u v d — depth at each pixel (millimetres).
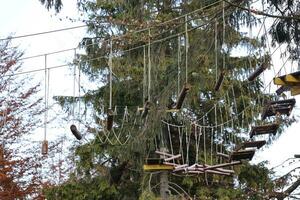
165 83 17984
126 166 21141
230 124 20844
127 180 21672
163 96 17469
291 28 14852
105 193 21125
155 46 16000
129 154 20531
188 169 12938
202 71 18141
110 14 20516
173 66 16953
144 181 20422
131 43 14406
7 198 22297
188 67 15445
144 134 19656
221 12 13969
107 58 19156
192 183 20688
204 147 19922
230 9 14008
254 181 21094
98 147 21062
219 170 13055
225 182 21000
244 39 17141
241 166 20734
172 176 21281
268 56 13984
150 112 18000
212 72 18344
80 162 21391
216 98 20266
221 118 19625
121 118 20750
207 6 13688
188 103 19312
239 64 18938
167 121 20281
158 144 20453
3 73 24672
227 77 19156
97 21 18594
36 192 23266
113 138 20609
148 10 19047
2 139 23641
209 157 20828
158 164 12945
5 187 22547
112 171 21312
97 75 20891
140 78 20125
